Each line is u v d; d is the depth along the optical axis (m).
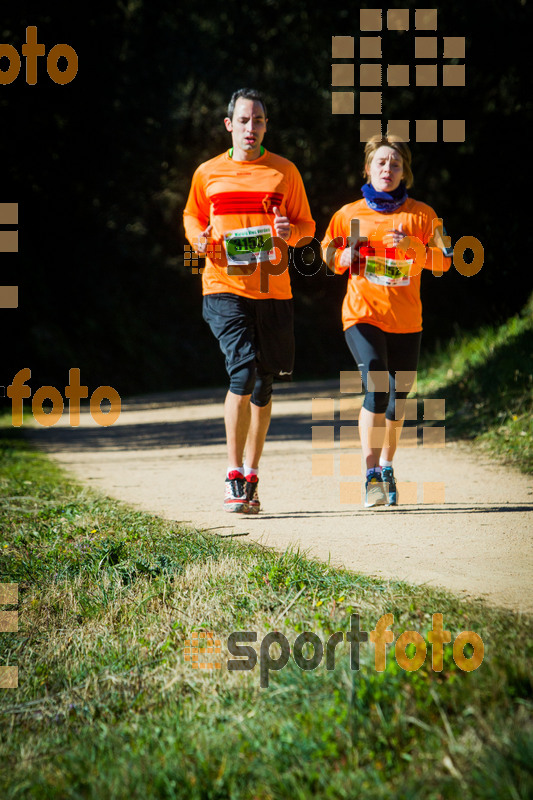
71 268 76.75
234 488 14.74
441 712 6.30
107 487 18.59
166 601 9.86
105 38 59.69
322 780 5.91
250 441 15.16
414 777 5.71
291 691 7.15
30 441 31.59
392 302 14.81
